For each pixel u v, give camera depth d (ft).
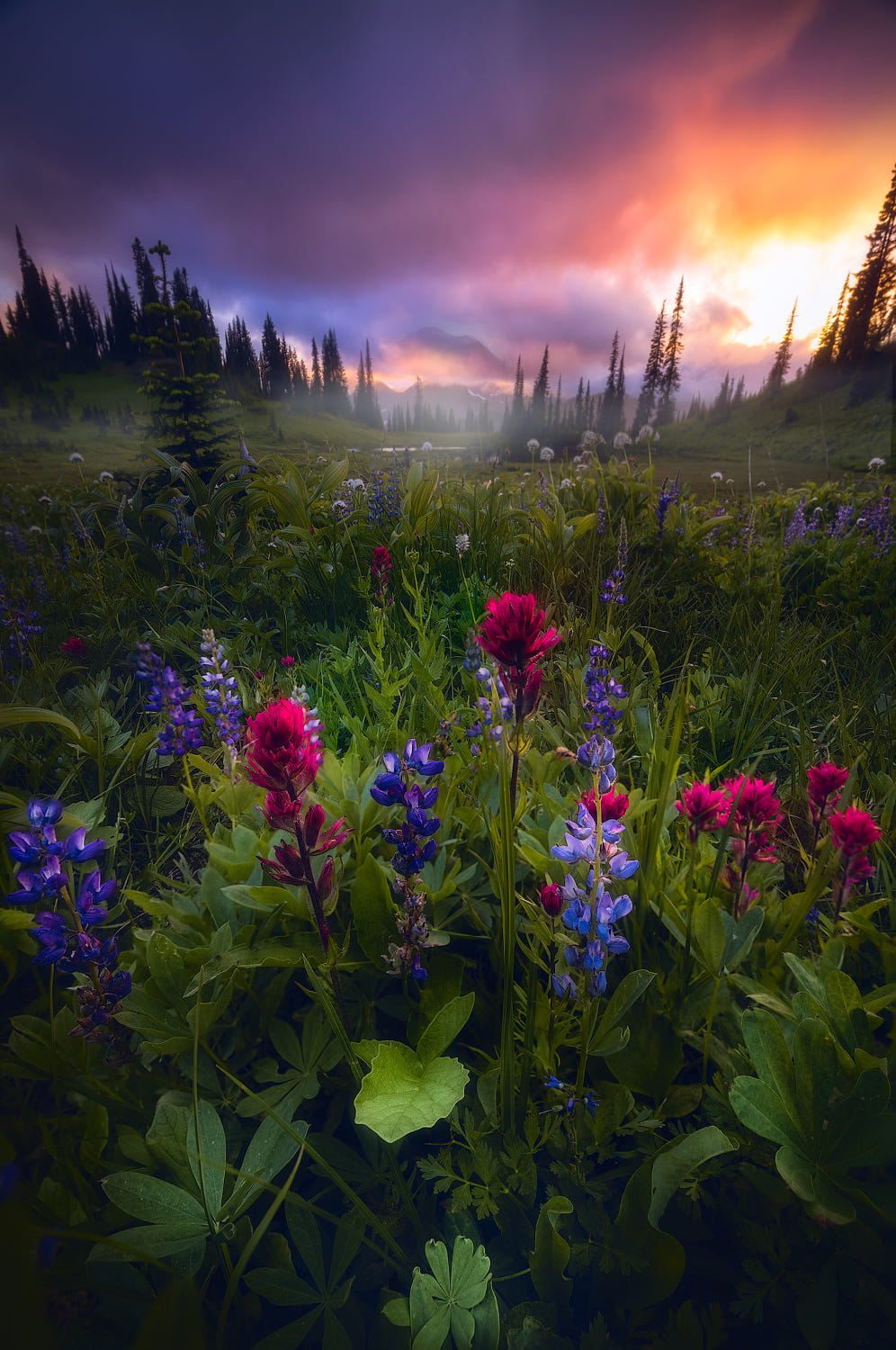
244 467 20.02
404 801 4.24
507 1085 4.29
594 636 13.06
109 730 9.41
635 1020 4.97
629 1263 3.75
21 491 43.75
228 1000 4.91
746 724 10.07
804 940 5.82
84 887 4.19
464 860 6.64
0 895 6.11
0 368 485.97
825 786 5.77
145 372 51.06
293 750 3.76
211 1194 3.79
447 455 36.78
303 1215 3.94
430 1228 4.31
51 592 18.42
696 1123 4.74
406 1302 3.49
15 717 7.48
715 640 13.99
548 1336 3.55
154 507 17.92
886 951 4.95
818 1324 3.42
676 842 6.77
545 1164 4.63
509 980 4.17
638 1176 3.85
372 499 20.68
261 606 16.49
